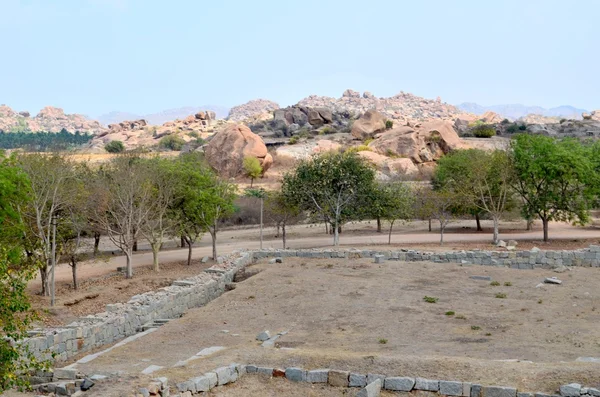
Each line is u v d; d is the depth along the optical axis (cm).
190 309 3083
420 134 10019
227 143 9894
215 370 1706
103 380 1647
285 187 5281
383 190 5359
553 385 1523
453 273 3559
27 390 1753
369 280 3375
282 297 3028
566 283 3234
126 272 4100
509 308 2695
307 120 17512
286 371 1733
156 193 4403
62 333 2325
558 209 5050
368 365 1730
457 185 5544
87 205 4006
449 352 1991
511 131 14712
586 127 15088
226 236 6456
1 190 2722
